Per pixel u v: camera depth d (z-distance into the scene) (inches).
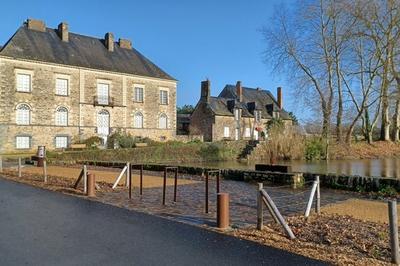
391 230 198.5
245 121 2060.8
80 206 344.2
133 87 1611.7
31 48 1354.6
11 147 1278.3
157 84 1692.9
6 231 254.4
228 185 502.9
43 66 1357.0
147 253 208.1
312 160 1100.5
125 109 1578.5
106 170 720.3
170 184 505.7
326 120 1152.8
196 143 1282.0
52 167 796.0
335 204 364.5
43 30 1462.8
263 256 203.9
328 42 1161.4
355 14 1069.1
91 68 1469.0
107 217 297.3
